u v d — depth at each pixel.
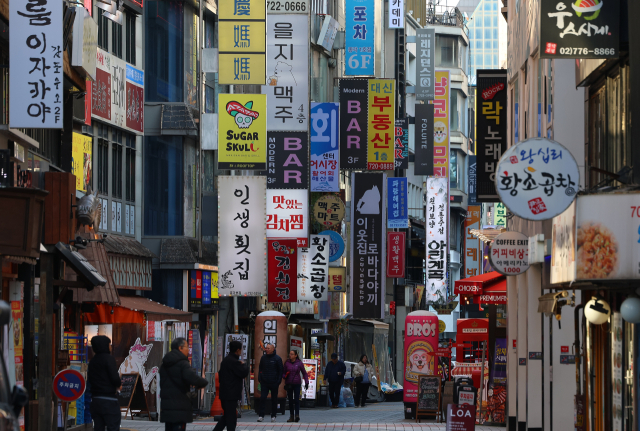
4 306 11.73
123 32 44.12
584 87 23.20
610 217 16.34
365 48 59.41
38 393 25.94
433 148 80.12
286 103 46.38
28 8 21.16
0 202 20.58
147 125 46.81
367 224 54.50
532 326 28.81
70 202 26.95
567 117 23.91
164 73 47.22
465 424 20.88
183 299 46.25
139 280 43.25
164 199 46.72
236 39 43.12
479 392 37.81
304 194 46.50
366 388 54.94
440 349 39.19
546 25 18.16
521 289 29.88
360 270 54.50
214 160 52.00
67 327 30.75
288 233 46.53
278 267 45.62
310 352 63.12
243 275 44.69
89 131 40.12
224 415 25.69
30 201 20.77
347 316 70.25
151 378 35.81
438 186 83.31
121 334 35.88
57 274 26.89
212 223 47.62
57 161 29.80
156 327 36.66
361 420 38.53
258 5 43.12
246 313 55.03
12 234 20.61
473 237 105.00
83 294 30.23
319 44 67.06
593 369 22.28
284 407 43.06
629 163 18.52
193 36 48.78
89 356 33.97
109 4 39.16
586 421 22.67
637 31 17.59
